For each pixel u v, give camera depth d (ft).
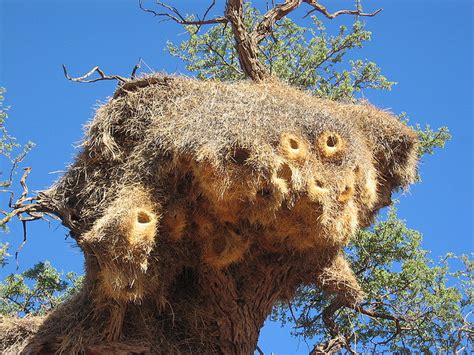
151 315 28.99
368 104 33.12
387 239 42.88
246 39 37.73
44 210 30.25
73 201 29.73
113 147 28.58
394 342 39.45
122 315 27.94
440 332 39.32
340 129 27.71
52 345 28.35
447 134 46.62
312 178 26.66
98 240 25.71
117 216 25.91
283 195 26.30
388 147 32.04
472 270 41.83
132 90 29.73
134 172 27.66
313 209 26.94
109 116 28.94
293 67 48.29
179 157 26.73
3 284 41.11
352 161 27.58
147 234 26.16
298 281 31.65
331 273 31.24
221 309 29.63
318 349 33.63
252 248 29.60
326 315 34.96
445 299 39.91
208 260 28.86
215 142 25.98
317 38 48.85
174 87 29.32
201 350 28.96
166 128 27.63
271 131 26.61
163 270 28.30
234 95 28.32
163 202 27.35
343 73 46.96
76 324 28.48
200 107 27.61
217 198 26.66
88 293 28.84
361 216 29.78
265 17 39.68
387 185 32.60
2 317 30.27
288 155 26.37
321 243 28.37
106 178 28.55
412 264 41.50
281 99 28.43
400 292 40.86
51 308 33.71
